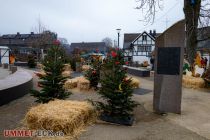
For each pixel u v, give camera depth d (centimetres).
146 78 2020
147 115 794
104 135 577
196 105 966
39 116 565
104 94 694
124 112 684
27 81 1080
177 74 809
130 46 6075
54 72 791
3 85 933
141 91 1268
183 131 635
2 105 830
